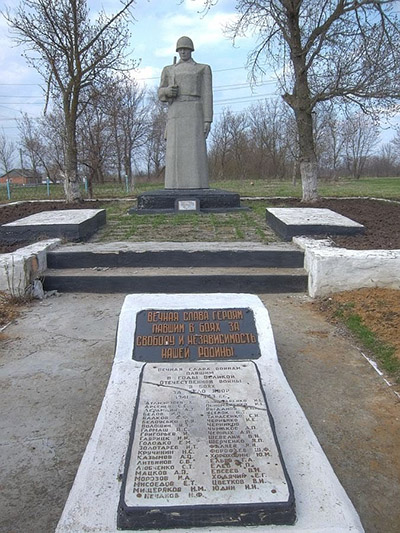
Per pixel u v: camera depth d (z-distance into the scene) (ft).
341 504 6.65
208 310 11.00
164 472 6.81
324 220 24.86
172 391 8.59
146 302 11.40
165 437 7.44
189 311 10.96
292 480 7.04
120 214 35.01
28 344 14.26
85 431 9.73
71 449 9.12
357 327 14.94
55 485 8.14
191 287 19.31
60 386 11.64
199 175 38.04
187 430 7.59
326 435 9.58
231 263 20.84
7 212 36.35
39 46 43.29
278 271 19.95
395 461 8.79
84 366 12.75
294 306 17.65
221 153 153.28
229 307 11.10
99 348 13.91
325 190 81.30
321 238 22.67
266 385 9.25
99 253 20.77
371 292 17.47
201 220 31.32
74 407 10.66
